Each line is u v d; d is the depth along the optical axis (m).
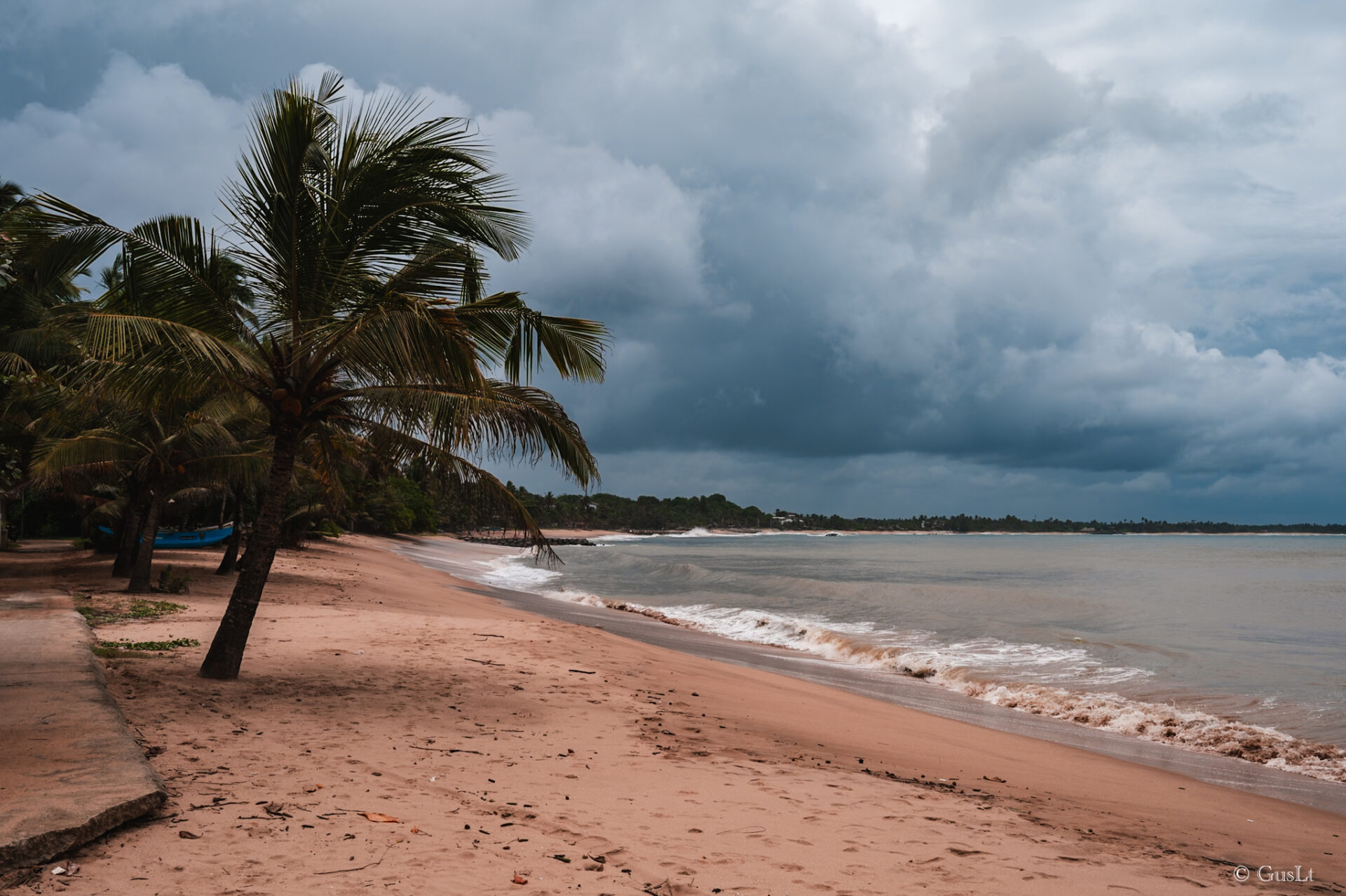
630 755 6.93
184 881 3.57
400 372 8.07
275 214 8.75
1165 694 14.19
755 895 4.03
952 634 22.02
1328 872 5.57
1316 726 11.94
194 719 6.79
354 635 13.40
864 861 4.66
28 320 16.77
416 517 107.12
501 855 4.27
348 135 8.99
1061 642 20.41
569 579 44.06
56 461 17.41
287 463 8.99
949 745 9.57
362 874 3.83
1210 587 43.66
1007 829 5.59
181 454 18.52
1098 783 8.28
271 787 5.08
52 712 6.08
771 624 23.03
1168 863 5.20
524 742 7.06
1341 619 27.23
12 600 14.97
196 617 14.58
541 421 9.46
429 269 9.18
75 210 7.91
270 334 8.95
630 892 3.93
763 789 6.15
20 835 3.60
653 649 16.09
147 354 8.44
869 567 64.69
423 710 8.05
